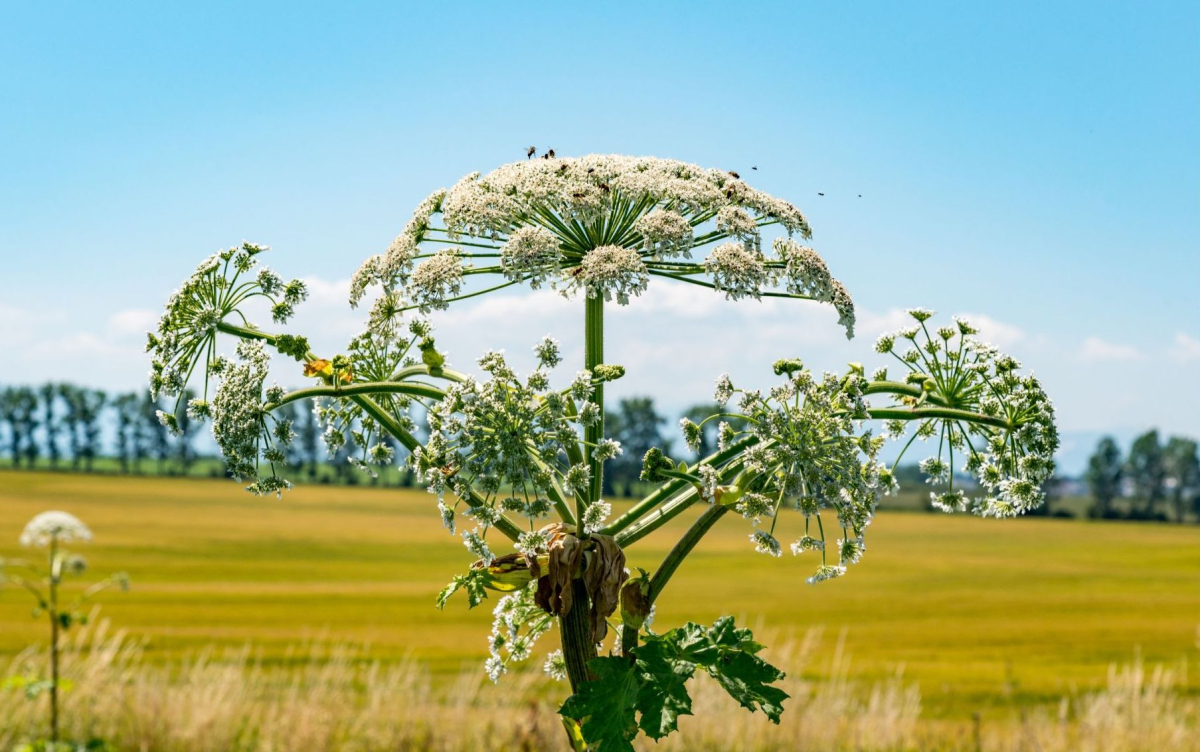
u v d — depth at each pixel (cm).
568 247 416
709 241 406
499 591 419
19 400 16425
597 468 400
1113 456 14425
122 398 16762
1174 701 1583
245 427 404
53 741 629
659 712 365
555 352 376
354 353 454
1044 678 2819
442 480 375
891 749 1455
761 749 1371
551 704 1434
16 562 591
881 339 451
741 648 387
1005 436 438
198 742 1173
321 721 1284
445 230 407
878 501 395
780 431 378
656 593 398
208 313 418
